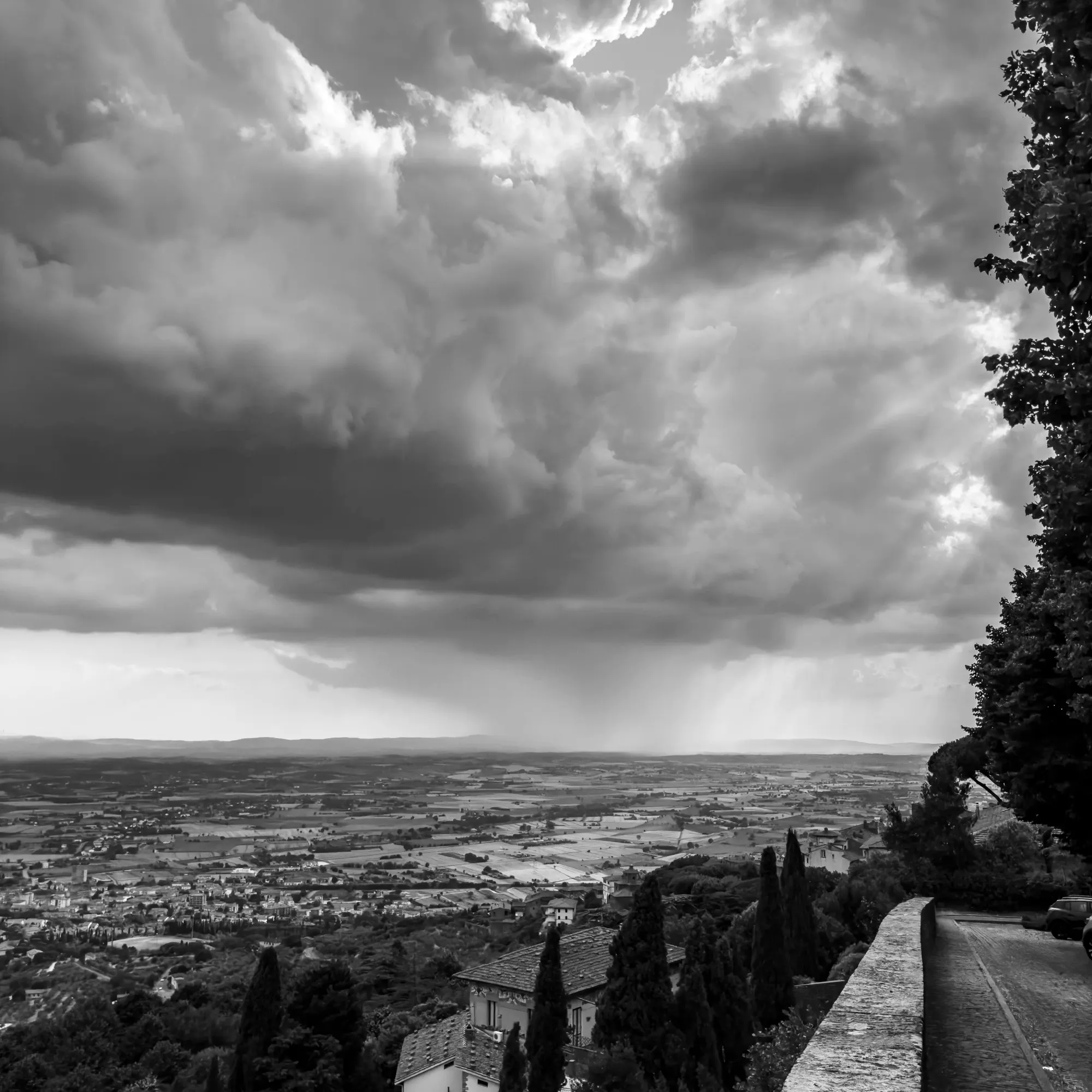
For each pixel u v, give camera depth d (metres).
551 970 33.56
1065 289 8.34
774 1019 29.83
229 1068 73.69
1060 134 8.55
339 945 146.75
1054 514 9.41
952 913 31.70
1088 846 22.33
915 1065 5.07
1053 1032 10.16
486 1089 48.09
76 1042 85.12
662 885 108.75
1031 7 7.90
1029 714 21.00
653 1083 27.47
